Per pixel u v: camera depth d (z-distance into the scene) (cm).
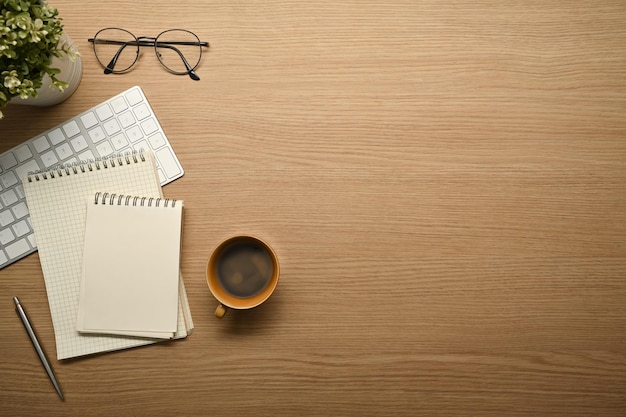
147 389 93
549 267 93
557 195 93
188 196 92
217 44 92
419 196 93
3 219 90
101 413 93
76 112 92
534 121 93
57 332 91
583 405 93
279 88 92
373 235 93
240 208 93
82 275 89
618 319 93
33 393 92
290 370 93
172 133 92
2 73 74
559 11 93
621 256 93
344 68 92
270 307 93
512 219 93
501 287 93
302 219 93
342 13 92
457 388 93
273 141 92
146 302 90
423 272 93
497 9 93
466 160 93
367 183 93
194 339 93
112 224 89
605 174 92
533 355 93
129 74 92
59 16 92
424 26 93
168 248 90
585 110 93
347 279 93
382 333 93
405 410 93
